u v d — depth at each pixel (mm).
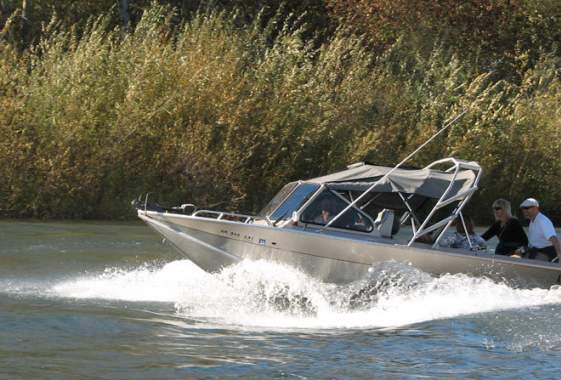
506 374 16469
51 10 71688
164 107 47594
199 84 48969
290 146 50938
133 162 48344
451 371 16594
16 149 46062
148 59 48500
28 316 20141
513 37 74312
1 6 69438
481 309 22703
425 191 23797
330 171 51750
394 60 65688
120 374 15531
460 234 25047
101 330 19031
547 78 62250
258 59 51594
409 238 24359
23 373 15312
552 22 74562
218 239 24094
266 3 76562
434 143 54625
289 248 23484
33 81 47781
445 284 23812
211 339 18703
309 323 21078
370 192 24953
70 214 47125
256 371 16109
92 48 48969
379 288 23641
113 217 47750
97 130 48000
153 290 24609
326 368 16531
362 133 53281
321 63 53219
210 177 48688
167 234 24578
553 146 58250
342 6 72875
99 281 25984
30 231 38531
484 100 57281
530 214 25688
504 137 57000
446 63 65500
